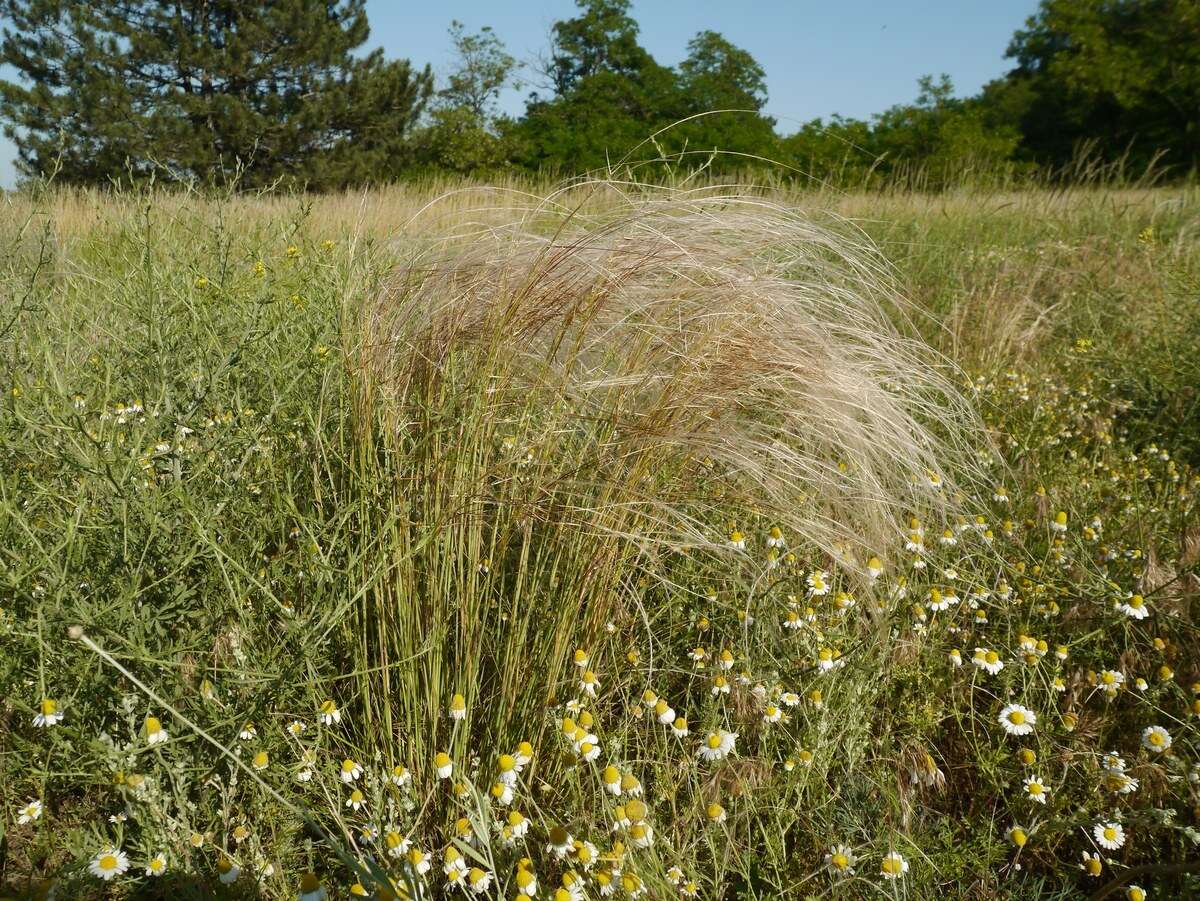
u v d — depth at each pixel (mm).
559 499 2184
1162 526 3049
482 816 1633
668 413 2168
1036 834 1938
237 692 1968
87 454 2180
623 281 2238
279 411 2648
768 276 2428
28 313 2756
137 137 25062
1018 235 7449
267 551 2523
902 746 2199
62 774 1813
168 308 2748
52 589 1883
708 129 16359
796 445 2480
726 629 2391
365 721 2055
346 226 4484
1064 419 4113
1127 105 22844
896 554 2527
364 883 1669
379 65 31422
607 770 1764
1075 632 2480
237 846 1838
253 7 28594
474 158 28359
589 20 36906
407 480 2197
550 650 2150
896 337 2908
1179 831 1896
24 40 27172
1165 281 5465
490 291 2311
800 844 1980
